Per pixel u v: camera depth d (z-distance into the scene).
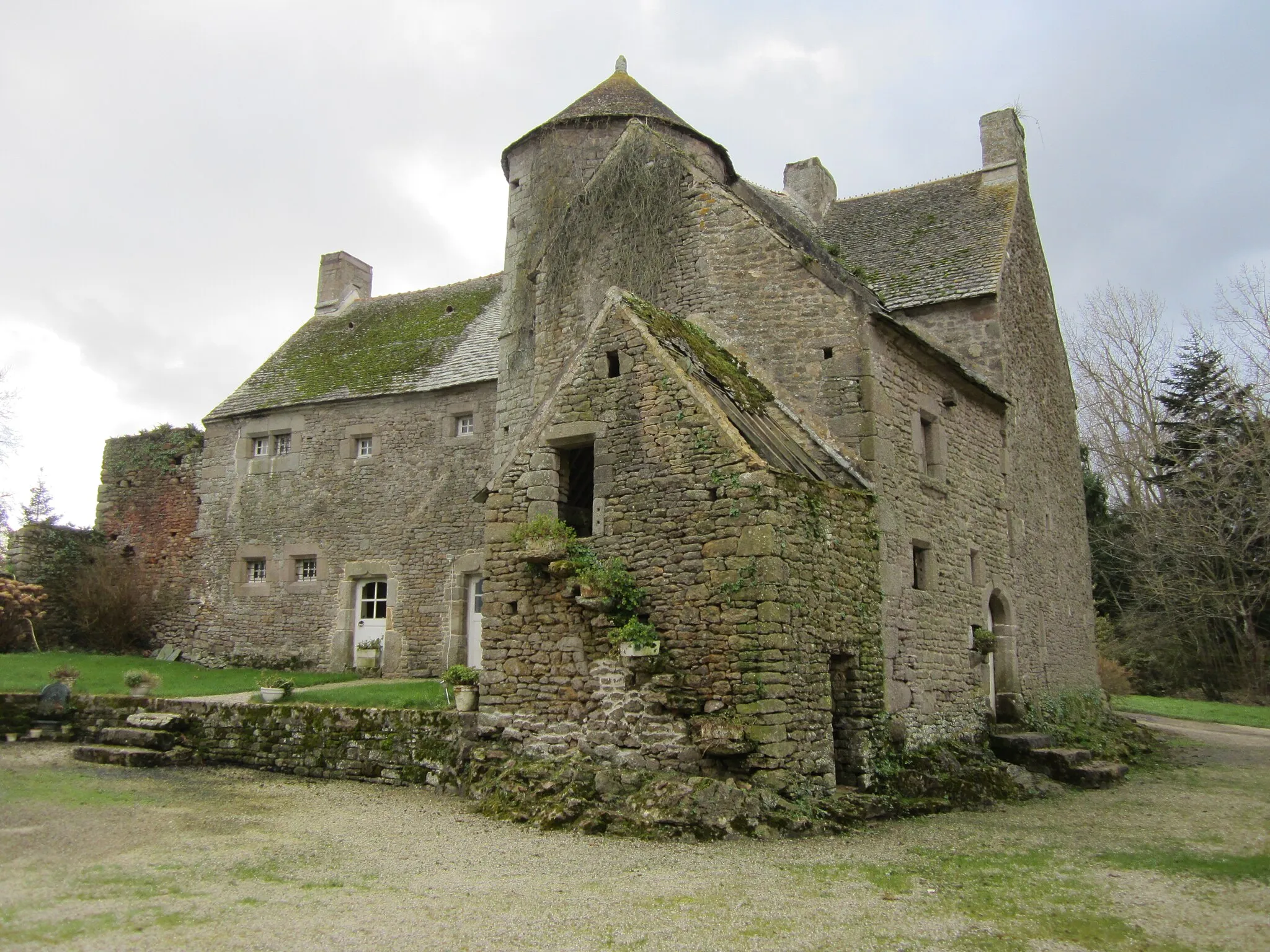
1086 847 8.23
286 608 19.69
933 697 11.51
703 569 9.17
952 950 5.36
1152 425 30.47
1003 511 14.44
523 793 9.06
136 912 5.43
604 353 10.39
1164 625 28.70
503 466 10.75
